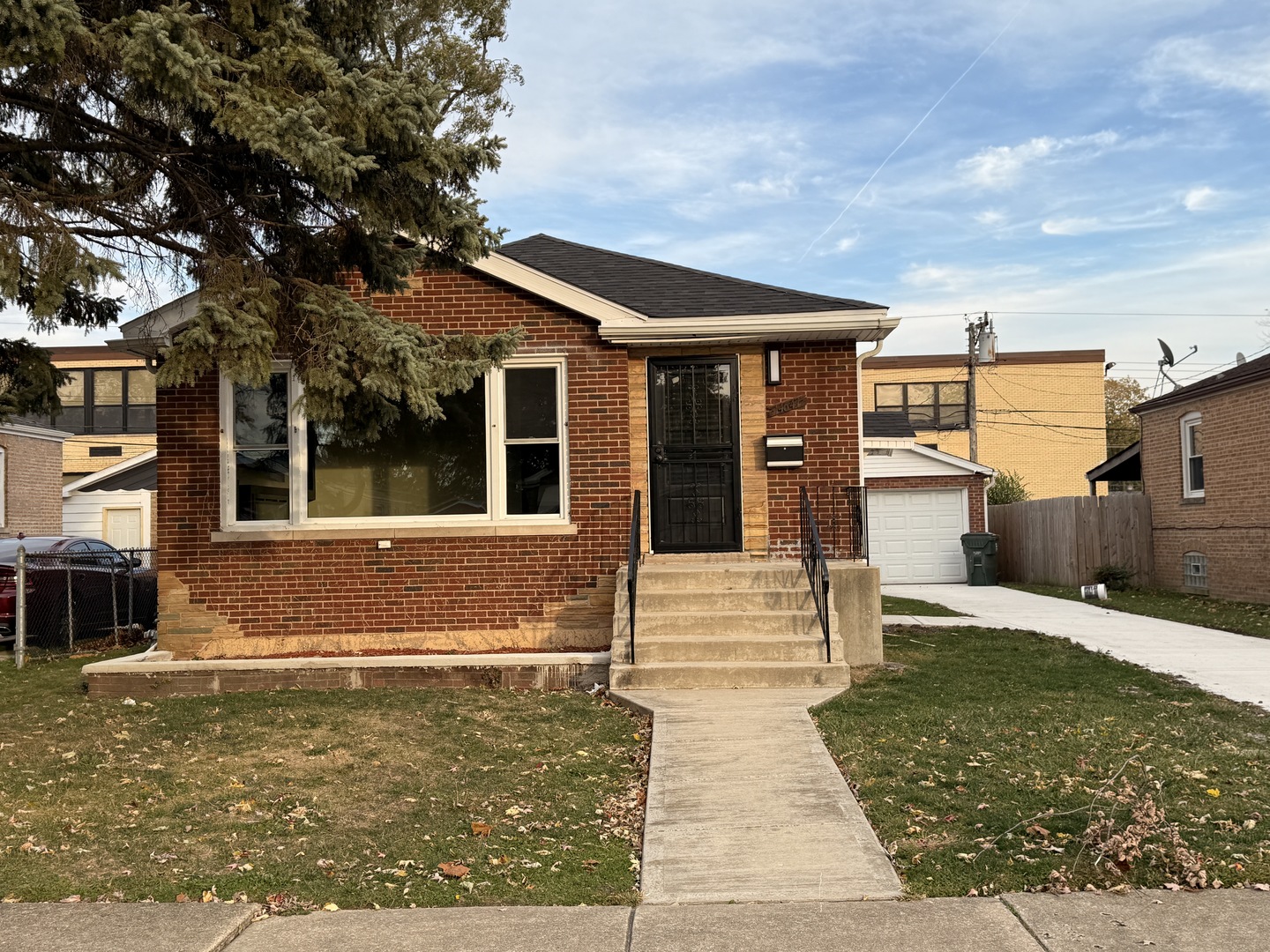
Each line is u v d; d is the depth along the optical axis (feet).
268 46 25.23
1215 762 21.97
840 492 37.76
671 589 34.83
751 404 38.06
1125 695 29.19
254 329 25.07
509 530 36.35
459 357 28.53
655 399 38.34
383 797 21.24
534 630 36.32
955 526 82.23
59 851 18.22
